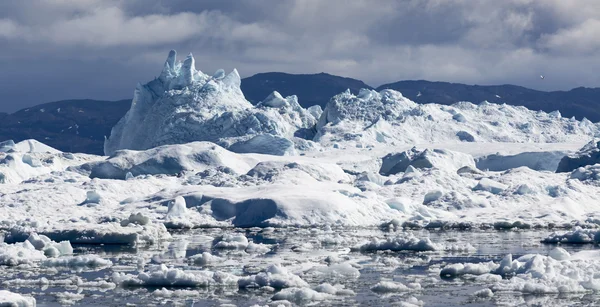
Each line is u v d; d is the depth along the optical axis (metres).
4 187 146.12
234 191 110.25
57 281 52.91
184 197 107.25
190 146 189.75
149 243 77.75
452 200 114.50
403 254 67.38
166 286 51.28
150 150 191.00
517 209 109.44
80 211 110.44
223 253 69.12
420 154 181.38
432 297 46.91
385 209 107.25
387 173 183.75
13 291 49.69
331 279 53.78
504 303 44.84
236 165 186.62
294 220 96.75
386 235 85.81
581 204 114.12
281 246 74.81
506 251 69.19
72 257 61.97
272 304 44.81
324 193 104.38
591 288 48.34
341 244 76.31
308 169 141.25
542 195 117.19
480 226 95.12
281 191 105.62
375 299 46.50
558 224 97.19
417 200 120.75
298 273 56.47
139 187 132.75
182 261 63.69
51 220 98.50
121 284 51.72
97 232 77.69
